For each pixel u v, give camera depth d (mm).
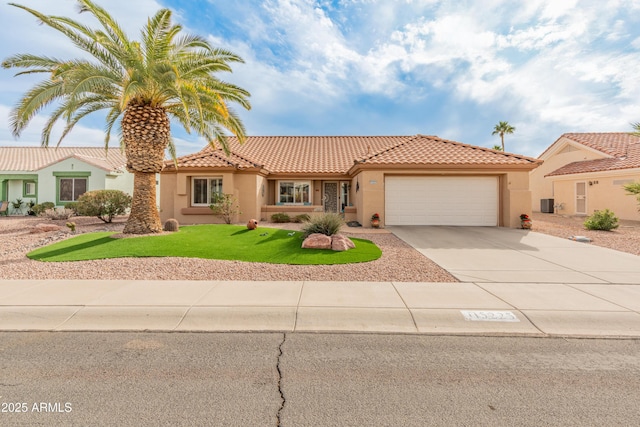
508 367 3986
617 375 3793
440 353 4348
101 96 13000
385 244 11766
